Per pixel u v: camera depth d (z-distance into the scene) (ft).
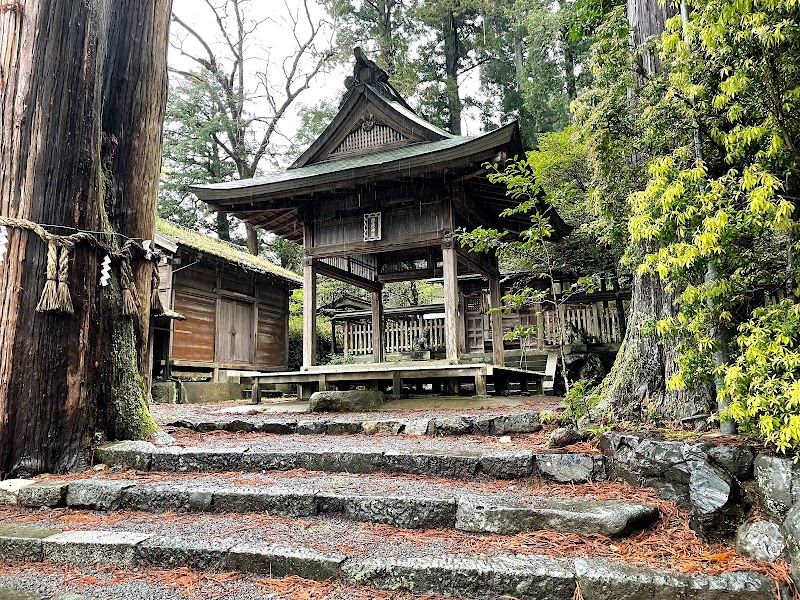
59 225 13.50
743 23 8.32
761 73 8.85
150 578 8.50
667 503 9.35
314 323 29.09
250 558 8.57
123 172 16.52
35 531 9.90
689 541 8.32
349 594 7.73
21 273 12.89
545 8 63.41
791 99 8.85
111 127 16.57
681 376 9.77
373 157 29.17
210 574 8.56
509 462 11.60
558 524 8.91
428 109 72.18
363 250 28.35
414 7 75.41
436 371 23.85
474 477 11.75
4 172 12.98
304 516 10.44
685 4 10.44
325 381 25.43
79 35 14.19
